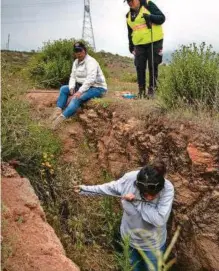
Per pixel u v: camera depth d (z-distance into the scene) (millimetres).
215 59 6930
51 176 6684
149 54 7988
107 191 5254
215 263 5660
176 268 6188
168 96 6801
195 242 5867
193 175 5828
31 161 6391
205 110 6336
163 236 5156
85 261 6145
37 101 8250
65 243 6168
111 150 7188
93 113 7664
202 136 5832
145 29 7895
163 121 6465
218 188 5641
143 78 8211
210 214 5699
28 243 4324
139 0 7910
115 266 6188
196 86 6637
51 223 6176
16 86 6633
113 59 29562
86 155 7484
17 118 6176
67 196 6695
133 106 7250
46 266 4055
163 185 4848
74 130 7668
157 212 4918
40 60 10453
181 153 6023
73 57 10227
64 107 7957
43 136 6836
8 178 5406
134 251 5176
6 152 5926
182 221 5988
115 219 6641
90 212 6758
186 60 6891
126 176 5191
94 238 6547
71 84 7895
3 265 3805
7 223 4367
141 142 6691
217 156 5688
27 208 4848
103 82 7984
